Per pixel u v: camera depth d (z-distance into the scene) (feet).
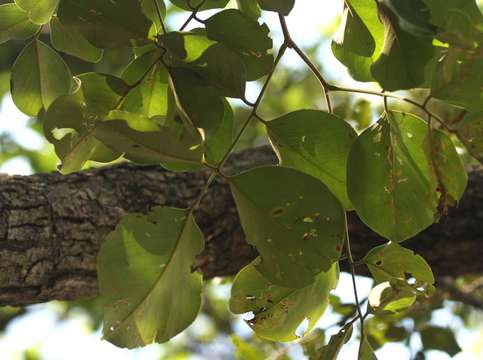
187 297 2.31
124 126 2.14
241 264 2.93
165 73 2.31
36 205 2.67
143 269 2.28
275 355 2.98
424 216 2.29
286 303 2.33
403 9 2.18
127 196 2.81
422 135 2.30
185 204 2.87
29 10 2.27
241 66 2.24
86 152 2.27
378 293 2.28
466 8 2.25
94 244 2.70
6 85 5.04
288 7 2.26
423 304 3.26
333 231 2.22
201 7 2.37
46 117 2.23
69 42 2.37
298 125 2.30
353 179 2.26
